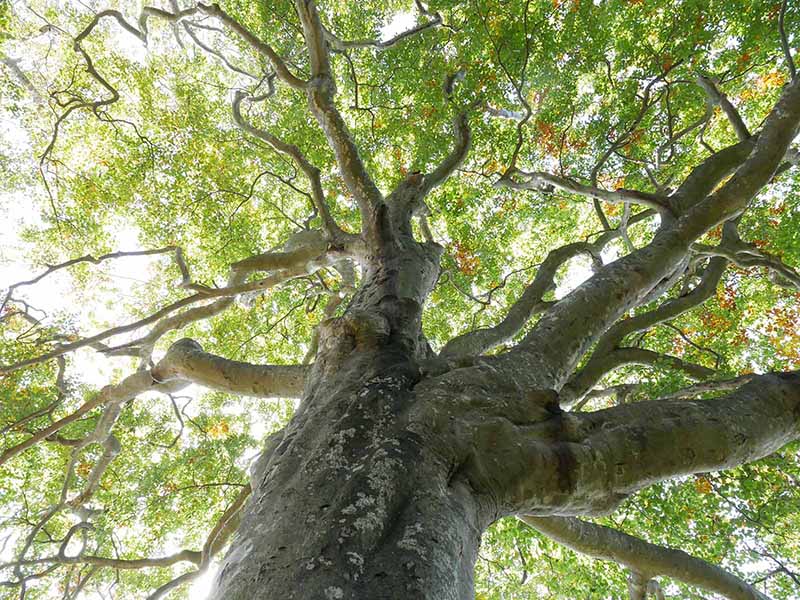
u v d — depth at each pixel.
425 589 1.66
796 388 3.13
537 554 8.31
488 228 11.12
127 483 9.77
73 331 9.19
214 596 1.73
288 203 12.26
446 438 2.42
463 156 7.25
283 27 11.02
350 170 5.48
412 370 2.94
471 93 9.87
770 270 7.80
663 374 6.53
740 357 9.38
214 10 6.98
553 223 11.84
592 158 10.57
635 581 5.46
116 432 10.02
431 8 10.21
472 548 2.08
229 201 11.71
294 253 6.38
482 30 9.66
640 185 10.52
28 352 8.66
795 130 4.69
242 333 11.72
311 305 11.68
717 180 5.93
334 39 9.33
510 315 5.82
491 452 2.46
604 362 5.24
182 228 11.91
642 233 11.31
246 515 2.17
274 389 4.26
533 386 3.12
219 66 12.53
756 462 6.69
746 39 9.33
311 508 1.96
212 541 5.25
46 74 12.78
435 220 11.53
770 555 7.25
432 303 11.05
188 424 10.83
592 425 2.81
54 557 6.49
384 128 11.17
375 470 2.09
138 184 11.66
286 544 1.81
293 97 11.36
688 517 6.97
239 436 10.67
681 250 4.38
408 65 10.54
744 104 10.93
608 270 4.17
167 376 4.88
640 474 2.65
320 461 2.22
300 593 1.59
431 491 2.10
